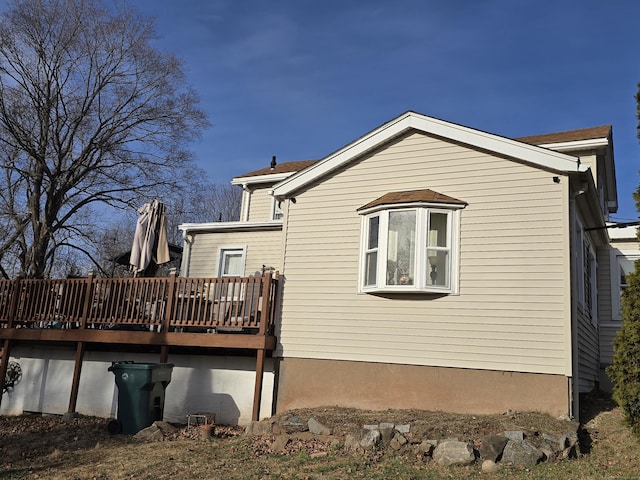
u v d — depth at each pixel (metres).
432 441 7.32
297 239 10.78
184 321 10.77
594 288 12.64
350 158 10.50
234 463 7.41
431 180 9.83
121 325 11.96
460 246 9.29
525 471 6.61
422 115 9.98
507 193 9.17
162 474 6.98
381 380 9.48
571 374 8.25
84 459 8.04
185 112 22.38
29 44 19.50
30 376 12.49
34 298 12.27
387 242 9.66
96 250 23.03
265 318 10.25
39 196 20.25
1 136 19.02
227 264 15.44
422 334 9.31
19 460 8.23
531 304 8.67
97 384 11.82
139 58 21.19
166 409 11.13
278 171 17.95
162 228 12.28
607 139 13.15
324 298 10.26
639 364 7.03
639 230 7.73
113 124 21.47
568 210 8.73
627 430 7.83
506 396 8.57
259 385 10.05
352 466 6.92
